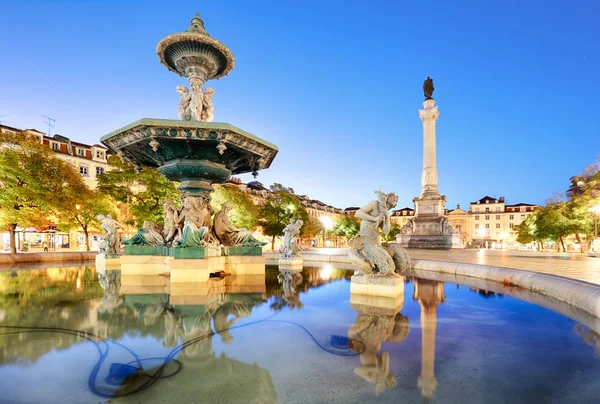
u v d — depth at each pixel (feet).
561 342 10.65
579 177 90.02
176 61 29.86
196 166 26.68
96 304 15.57
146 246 28.17
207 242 26.30
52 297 17.35
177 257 22.89
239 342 10.21
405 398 6.89
